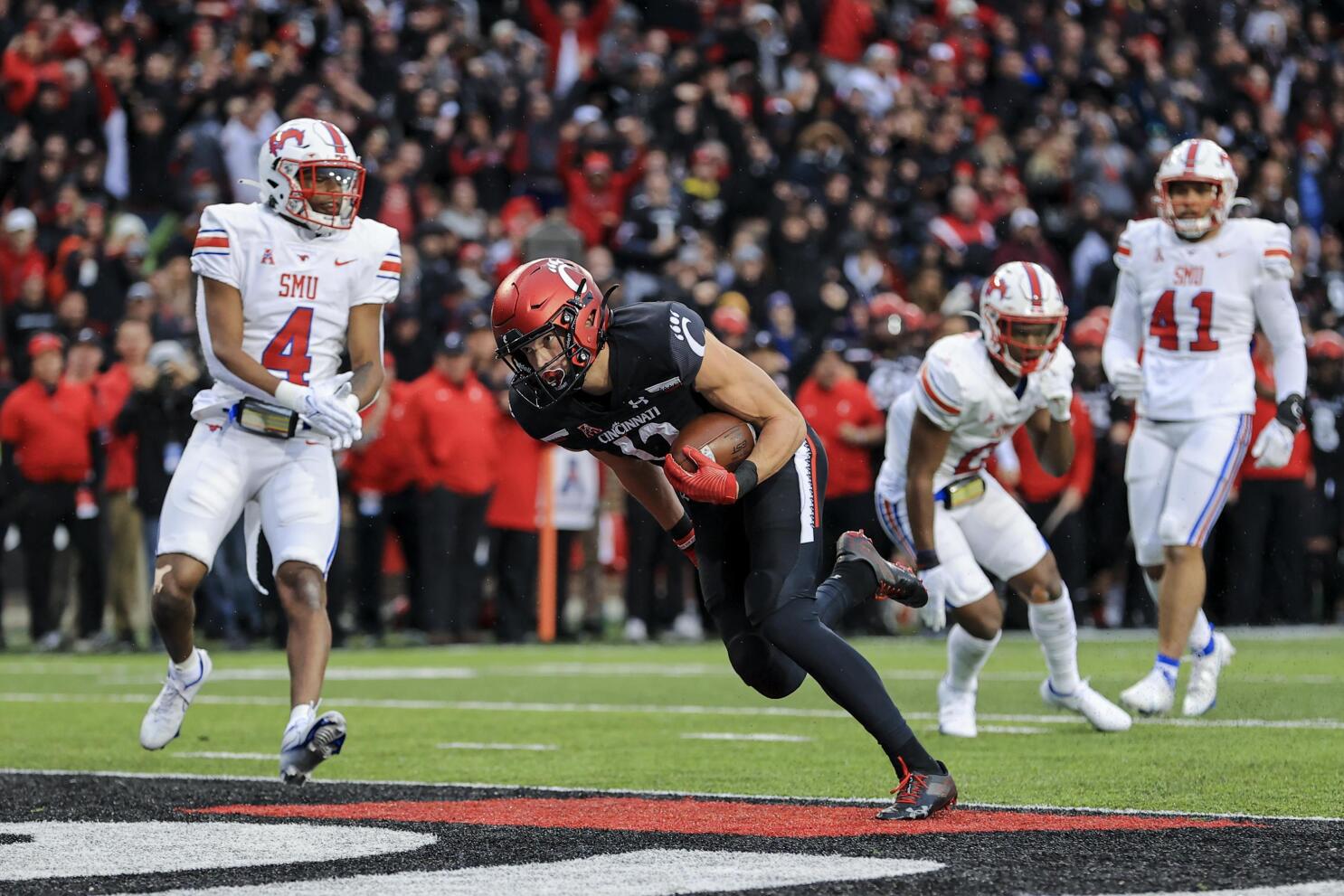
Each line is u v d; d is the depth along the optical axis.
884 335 41.91
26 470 41.03
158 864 12.04
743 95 55.28
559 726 23.59
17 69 49.47
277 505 17.08
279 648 40.59
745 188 52.03
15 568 50.75
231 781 17.67
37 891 10.96
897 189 53.81
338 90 50.00
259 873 11.59
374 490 41.69
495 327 13.57
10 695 29.31
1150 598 44.75
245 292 17.11
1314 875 11.20
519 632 42.69
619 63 55.25
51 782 17.61
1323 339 46.44
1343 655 34.00
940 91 59.00
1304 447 43.72
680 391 13.97
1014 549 21.64
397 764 19.33
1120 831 13.40
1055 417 21.16
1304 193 62.28
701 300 43.84
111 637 41.81
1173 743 20.41
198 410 17.30
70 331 43.03
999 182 53.81
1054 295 20.41
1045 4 63.91
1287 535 44.00
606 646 42.19
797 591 13.98
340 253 17.38
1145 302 24.19
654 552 43.66
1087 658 32.53
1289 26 68.25
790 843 12.85
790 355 44.59
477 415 41.41
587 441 14.39
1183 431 23.64
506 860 12.12
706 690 29.67
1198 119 62.69
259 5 52.88
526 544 42.53
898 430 22.58
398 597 45.94
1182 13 66.69
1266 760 18.53
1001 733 22.05
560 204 51.41
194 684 17.59
